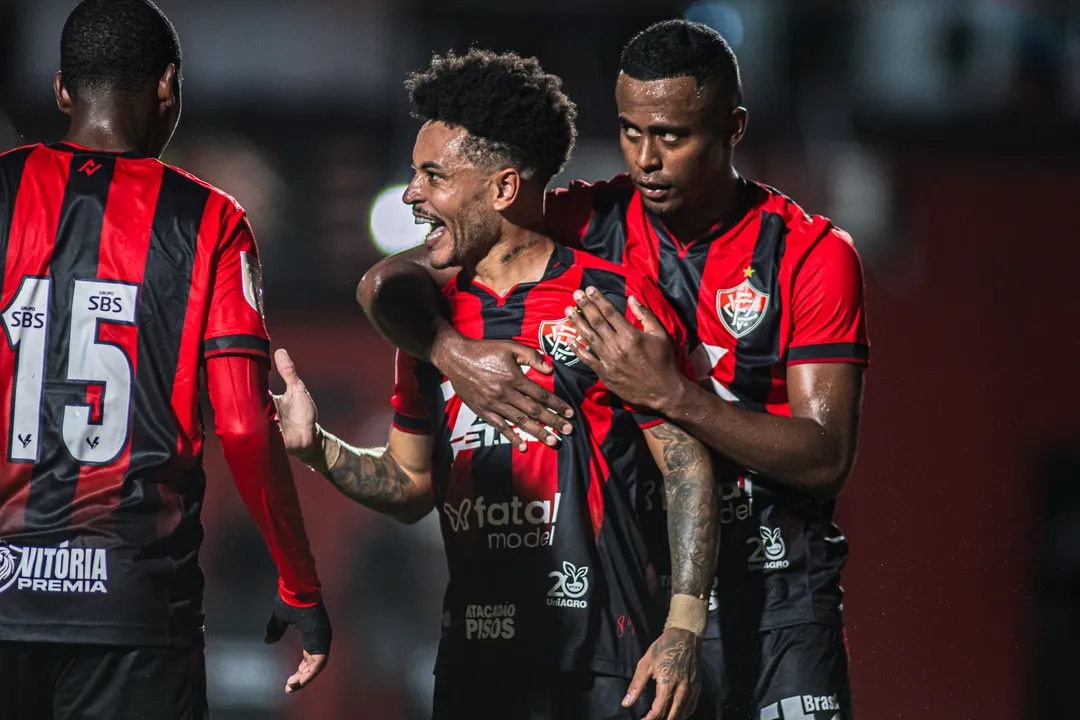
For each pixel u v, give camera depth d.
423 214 12.27
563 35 48.81
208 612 44.22
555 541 11.86
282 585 11.81
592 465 12.03
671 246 13.34
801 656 13.05
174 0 49.88
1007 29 50.12
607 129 48.47
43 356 10.38
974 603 45.50
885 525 46.69
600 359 11.81
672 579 11.64
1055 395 49.38
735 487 13.07
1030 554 46.81
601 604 11.76
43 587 10.26
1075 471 48.94
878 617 44.84
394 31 50.09
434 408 12.70
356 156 51.03
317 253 50.84
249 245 11.03
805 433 12.51
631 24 48.59
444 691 12.16
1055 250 50.62
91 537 10.31
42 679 10.36
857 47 49.69
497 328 12.36
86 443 10.36
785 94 49.75
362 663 44.50
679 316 13.24
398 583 45.38
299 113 50.38
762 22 49.25
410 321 12.49
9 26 45.81
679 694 11.05
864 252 50.25
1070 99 50.44
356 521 45.91
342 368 49.88
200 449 10.76
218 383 10.67
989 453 48.50
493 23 48.88
